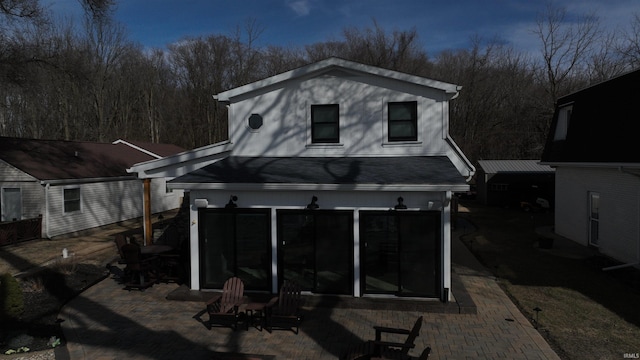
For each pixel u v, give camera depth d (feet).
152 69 156.97
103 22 67.41
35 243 59.31
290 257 34.19
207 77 154.40
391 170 35.01
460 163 38.96
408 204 32.48
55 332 27.99
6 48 61.98
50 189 62.64
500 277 41.24
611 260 46.85
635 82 44.88
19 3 59.57
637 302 33.76
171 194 96.63
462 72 157.58
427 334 27.66
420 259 32.60
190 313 31.73
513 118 147.02
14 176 62.39
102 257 50.65
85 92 129.90
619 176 46.39
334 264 33.60
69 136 130.82
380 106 39.78
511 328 28.63
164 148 107.24
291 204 33.88
